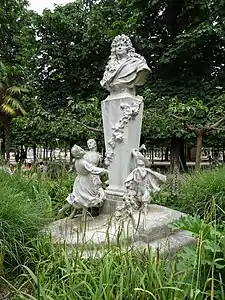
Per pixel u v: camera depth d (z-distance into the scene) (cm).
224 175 527
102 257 238
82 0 1612
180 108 814
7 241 305
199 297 195
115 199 452
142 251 270
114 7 1467
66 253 249
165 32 1279
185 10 1192
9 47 1703
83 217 421
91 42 1281
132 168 464
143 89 1177
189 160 2298
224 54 1206
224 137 1124
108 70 498
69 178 610
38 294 189
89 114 913
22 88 1438
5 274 290
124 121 466
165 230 385
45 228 344
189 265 222
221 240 228
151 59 1248
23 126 1027
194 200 514
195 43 1116
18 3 1669
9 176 496
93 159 437
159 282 193
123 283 202
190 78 1208
